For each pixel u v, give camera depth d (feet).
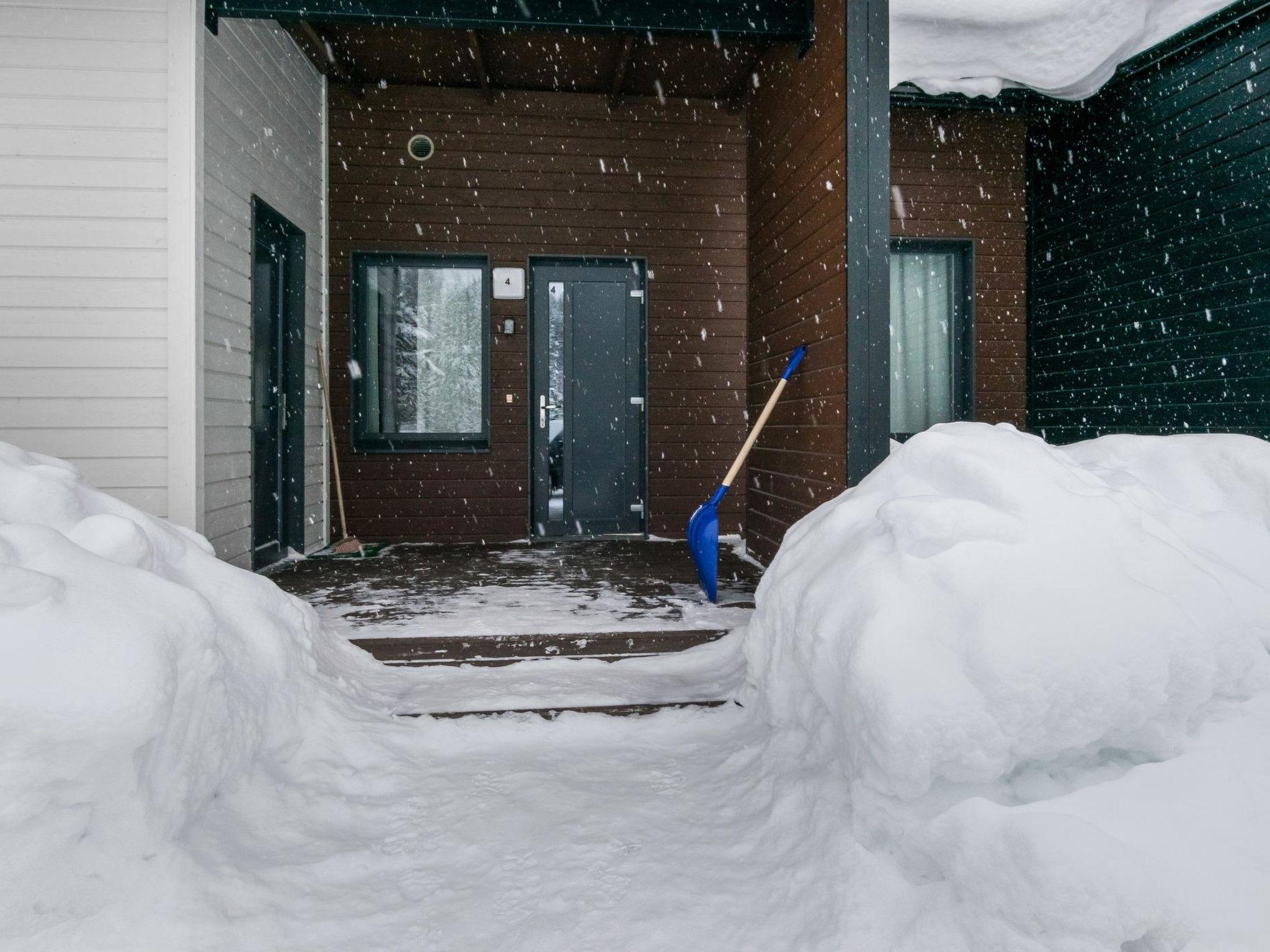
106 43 11.21
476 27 12.62
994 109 19.21
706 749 7.57
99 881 4.66
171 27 11.22
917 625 5.12
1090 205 18.24
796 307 13.66
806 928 4.81
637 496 19.53
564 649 9.64
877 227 11.06
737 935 4.85
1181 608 5.03
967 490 6.17
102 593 5.21
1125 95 17.29
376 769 6.97
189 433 11.38
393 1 12.40
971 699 4.78
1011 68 14.55
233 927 4.76
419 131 18.35
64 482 6.49
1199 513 6.63
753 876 5.45
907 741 4.70
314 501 17.47
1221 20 14.43
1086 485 6.15
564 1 12.67
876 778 5.00
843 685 5.44
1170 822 4.50
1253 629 5.44
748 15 12.89
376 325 18.83
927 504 5.82
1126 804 4.59
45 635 4.71
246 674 6.62
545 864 5.67
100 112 11.21
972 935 4.33
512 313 18.76
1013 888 4.21
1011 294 20.06
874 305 11.03
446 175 18.45
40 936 4.38
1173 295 16.16
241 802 5.96
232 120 12.88
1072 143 18.78
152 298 11.31
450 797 6.66
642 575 13.74
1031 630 4.89
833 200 11.74
